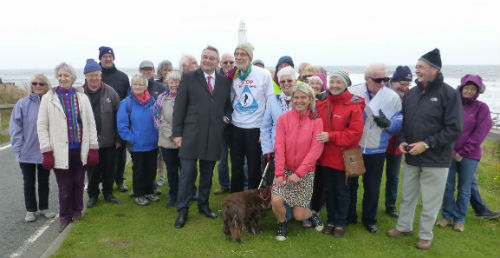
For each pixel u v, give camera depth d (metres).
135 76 4.83
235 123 4.69
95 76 4.64
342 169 3.95
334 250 3.78
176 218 4.59
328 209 4.22
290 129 3.90
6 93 15.38
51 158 4.03
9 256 3.67
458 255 3.70
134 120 4.83
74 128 4.19
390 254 3.71
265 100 4.68
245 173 5.93
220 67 5.79
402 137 3.98
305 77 4.91
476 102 4.20
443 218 4.53
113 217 4.60
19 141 4.35
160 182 6.17
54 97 4.07
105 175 5.12
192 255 3.62
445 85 3.66
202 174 4.59
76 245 3.79
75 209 4.48
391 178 4.77
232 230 3.89
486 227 4.44
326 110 3.97
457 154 4.21
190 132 4.34
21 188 5.95
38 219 4.65
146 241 3.92
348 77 3.80
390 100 3.97
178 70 5.16
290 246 3.85
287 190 3.88
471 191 4.68
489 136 14.30
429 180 3.78
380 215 4.84
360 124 3.75
